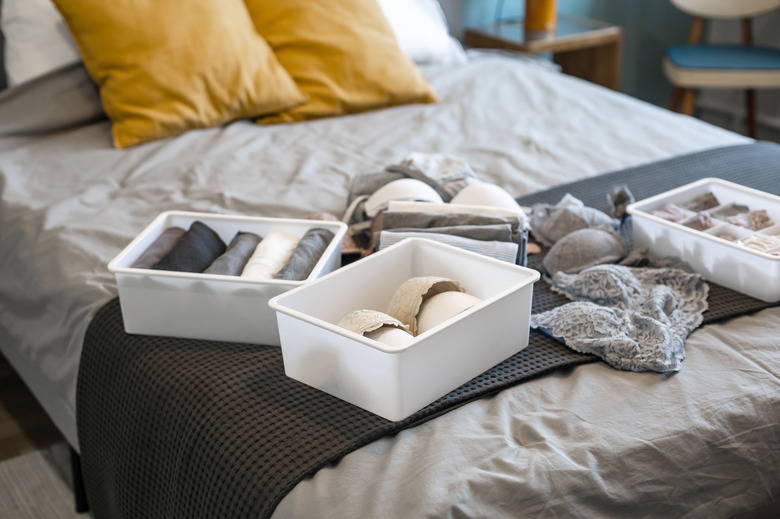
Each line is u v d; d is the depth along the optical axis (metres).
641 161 1.78
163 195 1.68
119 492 1.17
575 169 1.75
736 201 1.40
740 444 0.96
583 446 0.90
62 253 1.45
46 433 1.84
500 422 0.95
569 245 1.30
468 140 1.94
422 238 1.19
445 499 0.82
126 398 1.14
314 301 1.06
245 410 0.99
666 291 1.18
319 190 1.67
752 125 3.23
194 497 0.98
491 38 2.95
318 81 2.11
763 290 1.19
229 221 1.29
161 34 1.92
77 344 1.31
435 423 0.94
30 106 2.00
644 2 3.51
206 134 1.99
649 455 0.91
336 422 0.95
